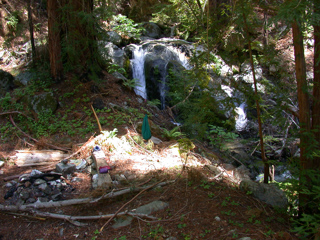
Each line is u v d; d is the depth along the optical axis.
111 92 9.11
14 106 7.72
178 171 5.30
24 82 8.48
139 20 16.38
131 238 3.39
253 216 3.70
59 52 8.27
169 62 11.64
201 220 3.60
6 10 10.54
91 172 5.30
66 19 7.57
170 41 13.31
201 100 4.47
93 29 7.68
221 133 9.13
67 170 5.13
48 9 7.69
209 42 4.36
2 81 8.32
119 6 14.34
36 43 9.90
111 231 3.60
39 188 4.44
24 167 5.54
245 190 4.48
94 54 8.24
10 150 6.24
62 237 3.58
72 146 6.36
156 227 3.53
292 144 8.41
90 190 4.70
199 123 4.98
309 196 3.65
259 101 4.14
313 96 3.68
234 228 3.42
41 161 5.76
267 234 3.28
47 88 8.31
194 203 4.03
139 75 12.02
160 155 6.20
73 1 7.57
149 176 5.09
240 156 8.37
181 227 3.48
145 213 3.83
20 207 4.07
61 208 4.14
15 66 9.60
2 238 3.62
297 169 3.86
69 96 8.28
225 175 5.46
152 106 10.01
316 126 3.58
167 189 4.51
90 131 7.14
